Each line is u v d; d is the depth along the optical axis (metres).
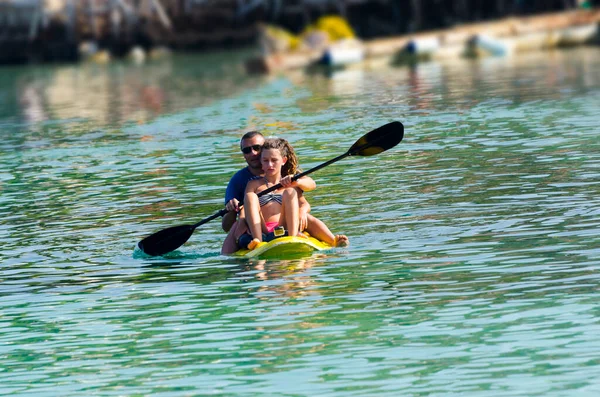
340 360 23.59
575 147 49.59
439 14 177.25
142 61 170.25
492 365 22.72
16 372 24.31
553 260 30.09
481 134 56.53
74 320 27.86
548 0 172.25
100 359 24.78
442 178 44.09
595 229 33.22
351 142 56.66
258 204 34.03
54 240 37.62
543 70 98.38
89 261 34.19
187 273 31.84
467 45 130.00
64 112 89.94
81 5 182.25
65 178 52.03
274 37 139.12
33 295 30.47
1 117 89.25
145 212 41.72
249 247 33.34
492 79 91.94
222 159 54.59
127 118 80.69
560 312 25.69
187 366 23.89
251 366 23.59
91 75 144.12
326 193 42.69
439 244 32.97
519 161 46.78
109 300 29.47
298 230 33.88
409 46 130.12
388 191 42.12
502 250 31.64
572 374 21.95
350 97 84.31
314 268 31.23
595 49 124.38
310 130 63.41
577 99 70.44
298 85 101.81
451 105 72.62
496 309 26.25
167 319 27.36
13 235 38.94
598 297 26.58
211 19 187.75
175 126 72.06
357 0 178.25
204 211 41.09
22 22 182.62
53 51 182.12
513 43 130.62
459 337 24.48
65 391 22.95
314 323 26.20
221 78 121.00
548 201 37.91
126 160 56.84
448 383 21.95
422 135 57.84
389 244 33.47
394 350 23.97
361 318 26.27
